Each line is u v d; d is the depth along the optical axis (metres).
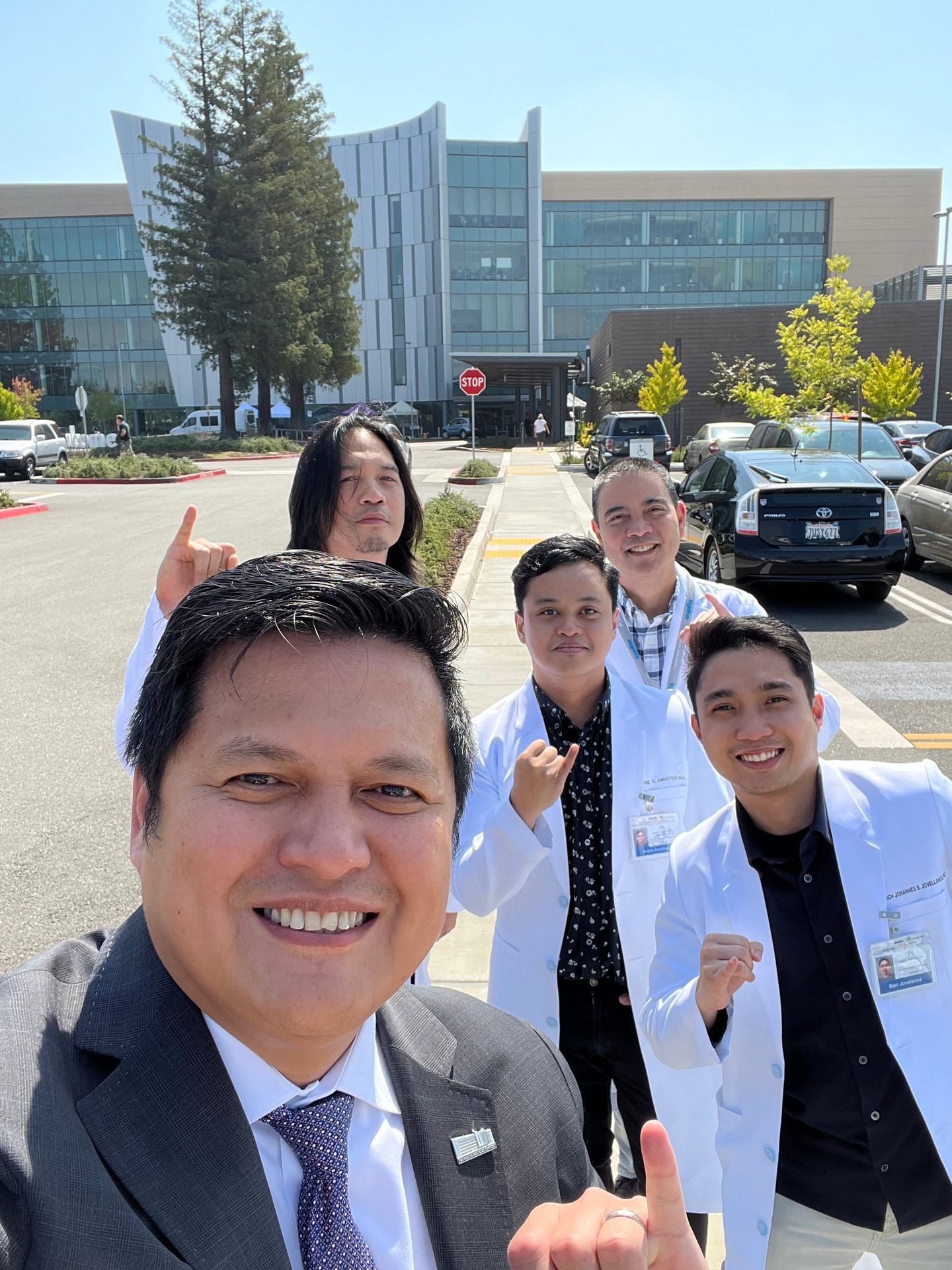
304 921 0.87
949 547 10.91
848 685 7.14
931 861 1.85
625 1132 2.51
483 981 3.27
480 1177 0.98
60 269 72.88
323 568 0.94
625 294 68.69
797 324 22.27
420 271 69.56
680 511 3.30
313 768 0.86
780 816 1.90
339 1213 0.87
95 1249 0.75
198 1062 0.85
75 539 15.81
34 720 6.64
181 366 73.00
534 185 66.62
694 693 1.96
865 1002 1.80
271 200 47.25
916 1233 1.78
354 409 2.64
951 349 38.62
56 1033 0.86
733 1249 1.86
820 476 10.07
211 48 45.62
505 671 7.02
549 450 42.44
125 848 4.62
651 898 2.33
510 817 2.11
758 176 67.38
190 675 0.89
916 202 68.12
